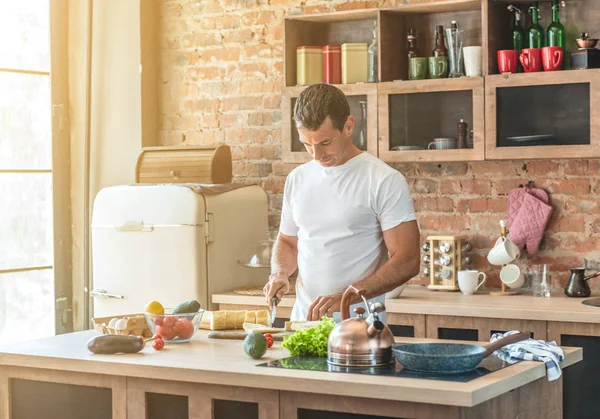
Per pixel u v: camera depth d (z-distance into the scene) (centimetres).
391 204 354
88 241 607
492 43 486
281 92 576
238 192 541
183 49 607
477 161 515
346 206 362
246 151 588
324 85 356
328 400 270
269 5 578
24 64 596
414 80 498
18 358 324
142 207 527
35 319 604
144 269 527
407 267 348
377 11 512
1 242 584
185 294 514
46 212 611
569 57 488
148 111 604
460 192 527
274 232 579
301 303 375
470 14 517
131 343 316
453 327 450
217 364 292
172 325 333
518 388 285
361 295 307
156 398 303
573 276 475
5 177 586
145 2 602
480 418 261
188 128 606
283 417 278
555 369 289
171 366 291
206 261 516
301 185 376
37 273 605
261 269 555
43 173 609
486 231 520
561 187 501
